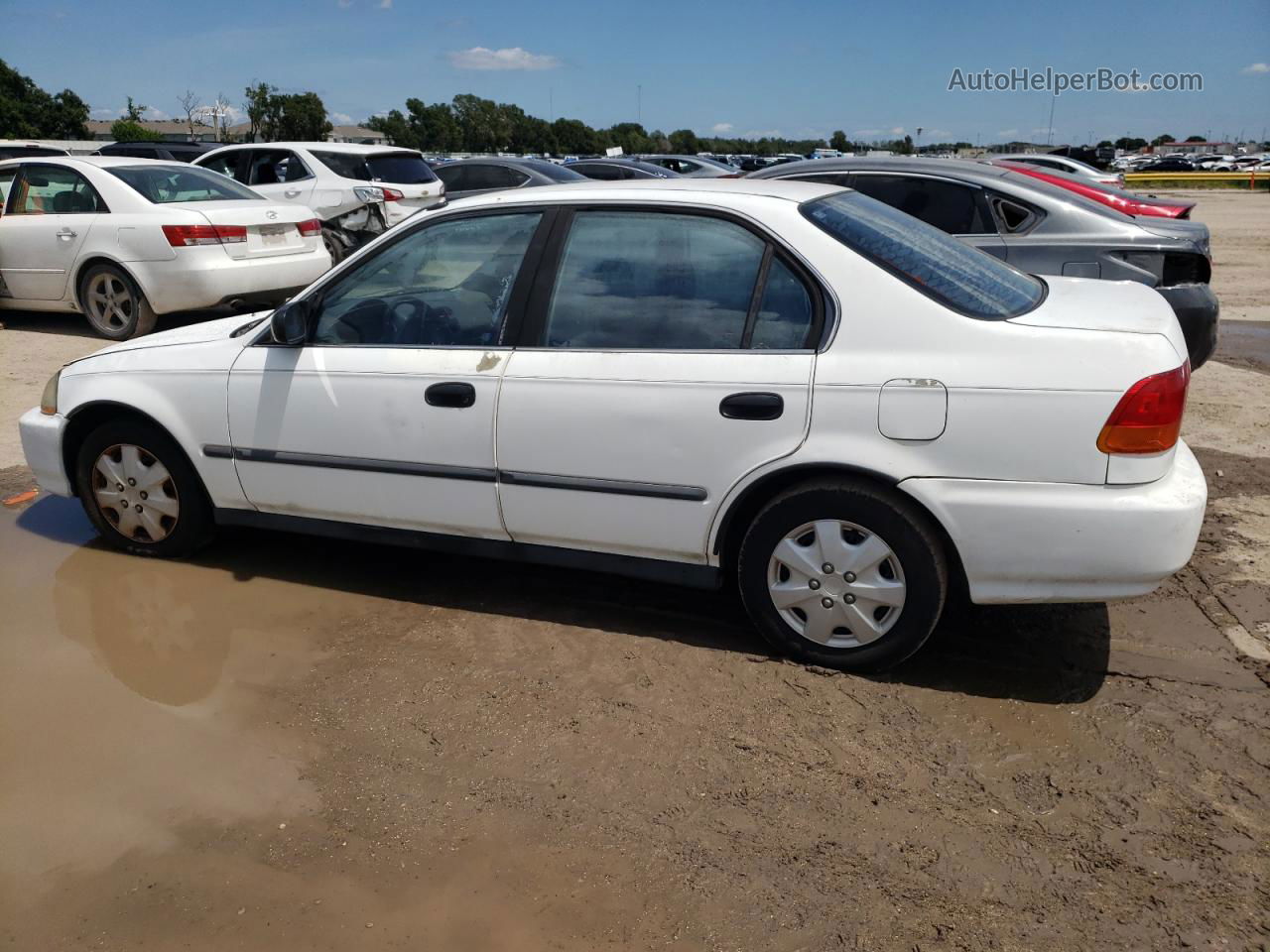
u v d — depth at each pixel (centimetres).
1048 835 270
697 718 327
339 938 239
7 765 307
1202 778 293
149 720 331
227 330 439
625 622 395
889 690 341
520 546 383
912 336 319
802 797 287
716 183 377
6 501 534
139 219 875
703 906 247
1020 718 325
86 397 441
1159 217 691
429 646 378
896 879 255
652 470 349
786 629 354
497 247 378
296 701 341
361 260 397
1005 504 313
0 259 952
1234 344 908
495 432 367
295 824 279
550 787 293
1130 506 304
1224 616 392
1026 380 308
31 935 242
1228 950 231
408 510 391
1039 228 620
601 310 359
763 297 339
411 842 272
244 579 439
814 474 335
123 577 441
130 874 262
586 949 236
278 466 410
